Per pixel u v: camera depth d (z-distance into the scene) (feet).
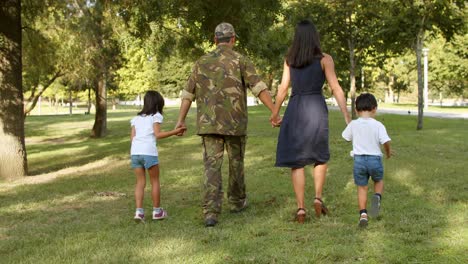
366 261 12.41
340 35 76.54
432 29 63.36
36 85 75.72
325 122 16.65
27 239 15.92
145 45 48.21
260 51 48.34
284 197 21.31
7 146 34.53
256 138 55.36
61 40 54.95
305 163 16.49
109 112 189.98
